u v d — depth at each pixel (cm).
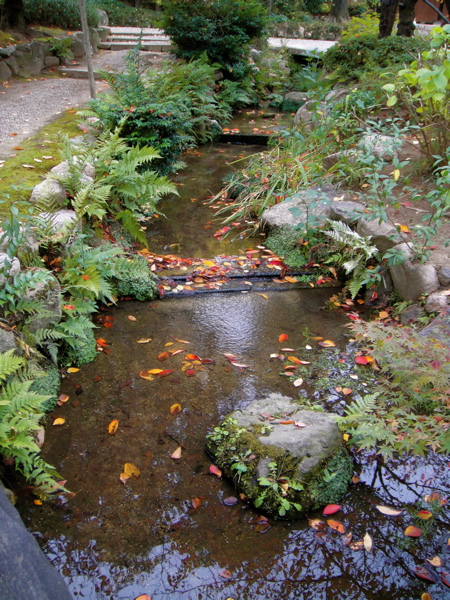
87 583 183
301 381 288
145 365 300
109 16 1540
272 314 357
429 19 1814
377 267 358
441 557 196
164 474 229
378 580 187
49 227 321
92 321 342
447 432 224
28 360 260
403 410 252
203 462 237
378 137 457
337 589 184
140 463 234
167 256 427
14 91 804
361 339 320
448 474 234
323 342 324
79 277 312
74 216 364
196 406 269
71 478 225
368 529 207
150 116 548
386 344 264
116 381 286
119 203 453
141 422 258
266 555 196
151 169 564
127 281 369
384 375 293
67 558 192
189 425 257
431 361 247
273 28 1794
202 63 920
